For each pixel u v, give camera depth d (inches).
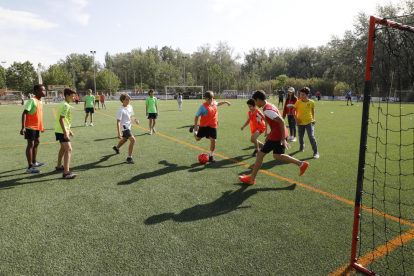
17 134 386.9
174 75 3107.8
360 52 1668.3
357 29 1675.7
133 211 137.9
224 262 96.9
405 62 106.6
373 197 153.9
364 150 92.7
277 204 144.8
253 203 146.5
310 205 143.3
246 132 390.0
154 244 108.4
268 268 93.5
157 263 96.7
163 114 684.7
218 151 270.8
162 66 3169.3
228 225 123.0
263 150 166.9
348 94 1047.0
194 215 133.1
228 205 144.2
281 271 91.9
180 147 290.8
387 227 120.8
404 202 146.8
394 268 93.4
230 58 3225.9
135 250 104.4
